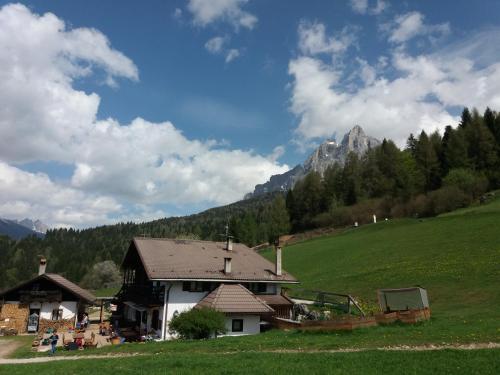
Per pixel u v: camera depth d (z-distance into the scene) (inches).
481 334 765.9
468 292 1403.8
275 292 1621.6
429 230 2714.1
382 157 5610.2
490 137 4242.1
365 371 566.6
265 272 1615.4
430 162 4544.8
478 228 2361.0
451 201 3491.6
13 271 6604.3
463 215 2910.9
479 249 1918.1
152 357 786.8
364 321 965.2
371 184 5457.7
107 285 4559.5
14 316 1658.5
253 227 5590.6
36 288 1720.0
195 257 1592.0
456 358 603.5
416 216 3745.1
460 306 1263.5
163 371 627.8
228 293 1322.6
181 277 1384.1
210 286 1464.1
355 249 2787.9
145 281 1625.2
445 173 4350.4
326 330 957.2
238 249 1830.7
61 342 1336.1
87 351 1020.5
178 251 1622.8
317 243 3572.8
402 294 1145.4
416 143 5472.4
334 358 650.8
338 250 2923.2
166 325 1354.6
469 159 4237.2
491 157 4084.6
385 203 4517.7
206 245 1774.1
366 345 765.9
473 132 4411.9
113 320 1873.8
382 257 2326.5
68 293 1736.0
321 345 794.2
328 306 1612.9
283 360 660.1
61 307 1713.8
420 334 823.1
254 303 1304.1
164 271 1405.0
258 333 1191.6
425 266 1875.0
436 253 2071.9
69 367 743.1
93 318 2188.7
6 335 1588.3
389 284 1770.4
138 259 1726.1
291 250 3531.0
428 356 624.4
